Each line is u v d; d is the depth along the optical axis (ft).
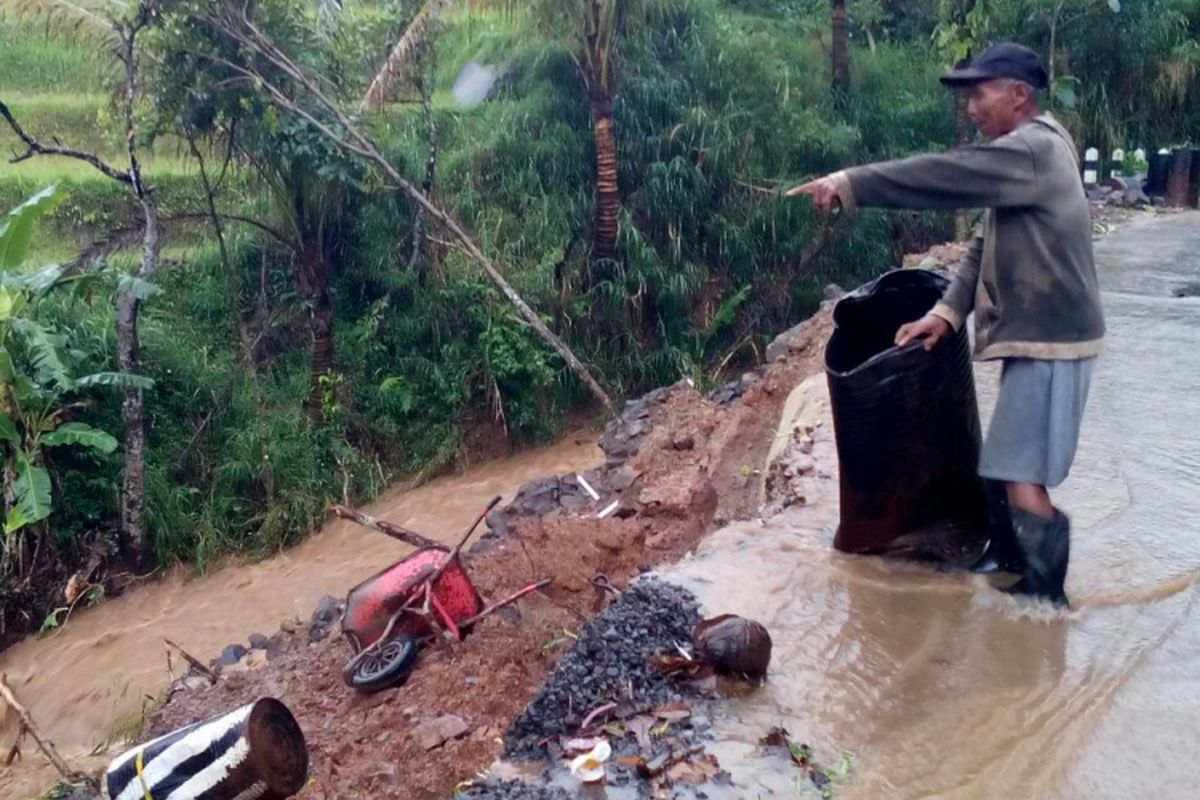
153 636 37.19
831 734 11.65
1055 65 65.72
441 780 14.43
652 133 55.47
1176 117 67.15
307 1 45.80
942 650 13.16
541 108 55.31
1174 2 71.05
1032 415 13.15
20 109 59.11
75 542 40.50
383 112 49.83
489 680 17.16
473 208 51.31
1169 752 11.20
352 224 50.34
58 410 37.70
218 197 51.42
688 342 52.85
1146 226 45.52
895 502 15.08
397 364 49.32
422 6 47.39
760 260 55.31
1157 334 27.43
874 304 15.55
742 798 10.64
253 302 49.70
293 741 12.25
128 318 39.86
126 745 25.14
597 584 16.72
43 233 50.67
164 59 40.27
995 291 13.21
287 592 39.27
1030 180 12.44
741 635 12.42
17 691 34.96
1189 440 20.04
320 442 45.80
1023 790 10.69
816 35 66.59
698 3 61.52
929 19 70.90
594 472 31.35
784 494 18.75
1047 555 13.76
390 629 18.30
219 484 43.68
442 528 42.16
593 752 11.09
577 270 51.98
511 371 47.93
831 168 58.44
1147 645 13.20
